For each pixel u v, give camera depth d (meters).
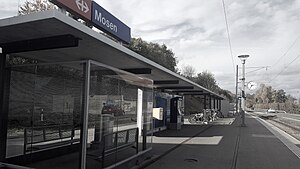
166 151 10.12
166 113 18.88
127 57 7.84
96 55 7.62
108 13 8.30
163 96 18.48
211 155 9.59
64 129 7.26
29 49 6.23
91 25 7.63
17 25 4.94
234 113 47.72
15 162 7.09
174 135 15.40
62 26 4.98
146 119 9.35
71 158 6.95
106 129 6.78
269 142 13.19
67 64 6.43
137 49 36.78
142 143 8.91
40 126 7.61
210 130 18.84
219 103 44.41
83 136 5.76
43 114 7.60
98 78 6.52
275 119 37.03
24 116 7.29
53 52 7.22
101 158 6.49
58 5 6.23
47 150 7.35
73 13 6.72
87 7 7.24
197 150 10.54
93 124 6.28
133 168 7.56
